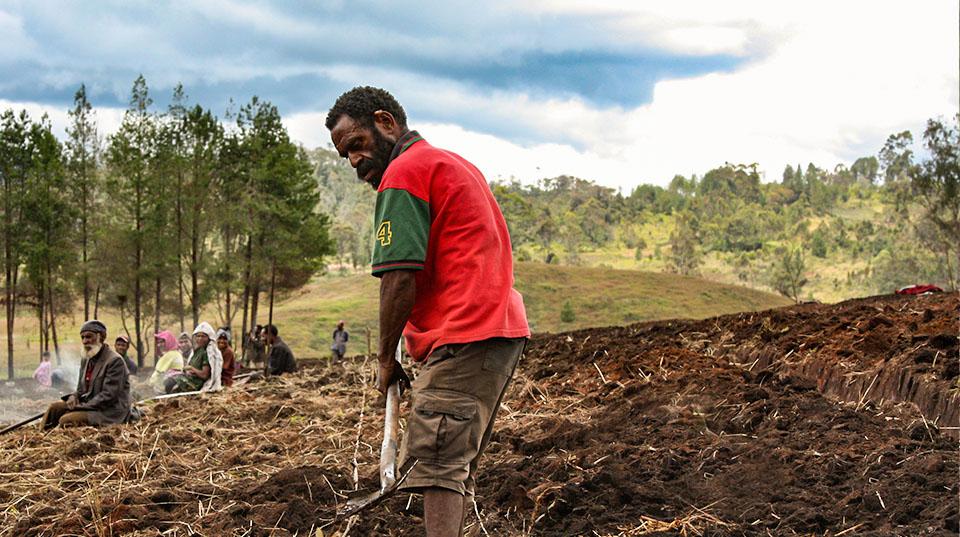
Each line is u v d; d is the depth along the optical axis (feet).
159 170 130.31
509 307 10.46
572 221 568.82
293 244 134.41
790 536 12.28
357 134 11.09
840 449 15.34
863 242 520.42
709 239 567.18
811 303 40.11
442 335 10.20
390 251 10.00
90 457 20.59
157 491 15.99
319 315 242.37
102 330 27.89
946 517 11.76
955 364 17.56
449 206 10.31
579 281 261.85
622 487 14.03
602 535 12.73
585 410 21.20
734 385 20.08
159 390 44.34
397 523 13.65
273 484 15.71
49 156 128.36
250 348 63.10
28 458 21.31
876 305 27.07
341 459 18.61
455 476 10.12
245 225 132.05
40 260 125.80
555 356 29.45
